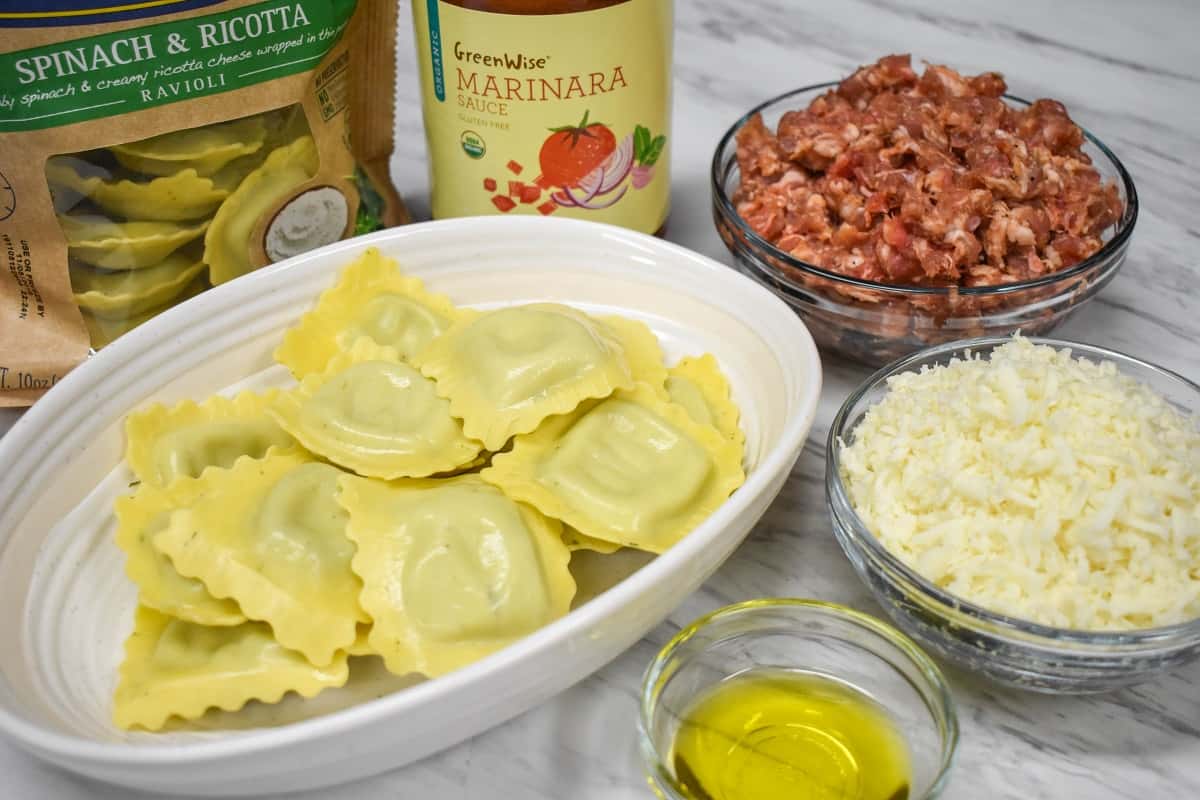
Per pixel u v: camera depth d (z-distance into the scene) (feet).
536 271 1.96
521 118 1.95
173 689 1.61
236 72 1.88
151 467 1.77
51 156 1.83
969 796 1.60
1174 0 2.78
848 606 1.77
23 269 1.91
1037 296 1.86
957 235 1.87
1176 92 2.54
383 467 1.75
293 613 1.63
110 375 1.77
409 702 1.44
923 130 1.99
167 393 1.82
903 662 1.60
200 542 1.65
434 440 1.79
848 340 1.95
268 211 1.99
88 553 1.73
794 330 1.79
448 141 2.02
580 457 1.77
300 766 1.47
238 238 1.98
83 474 1.75
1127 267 2.20
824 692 1.61
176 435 1.79
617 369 1.80
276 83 1.91
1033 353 1.73
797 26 2.72
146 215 1.91
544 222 1.93
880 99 2.06
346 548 1.69
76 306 1.94
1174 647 1.51
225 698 1.60
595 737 1.66
